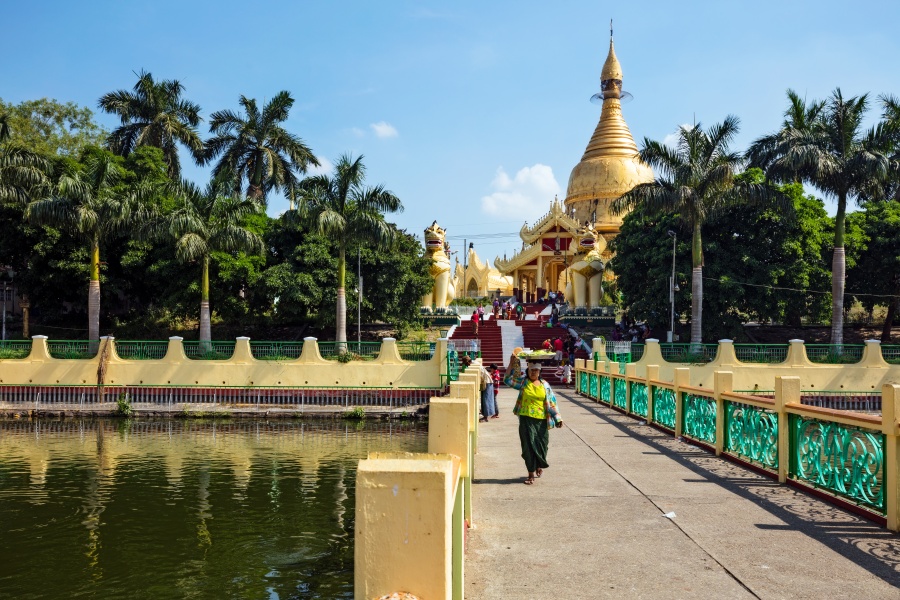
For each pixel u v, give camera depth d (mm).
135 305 43094
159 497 13984
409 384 28219
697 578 6137
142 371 28297
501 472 11211
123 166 40531
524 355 33625
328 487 14914
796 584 5945
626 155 66625
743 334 38312
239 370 28344
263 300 38750
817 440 9148
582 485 10039
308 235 38562
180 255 30750
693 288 33438
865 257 40375
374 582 3242
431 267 48531
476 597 5762
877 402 27359
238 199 42594
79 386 28031
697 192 32875
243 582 9320
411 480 3256
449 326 45719
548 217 62938
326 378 28328
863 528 7590
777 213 37156
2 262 38156
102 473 16359
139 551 10633
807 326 44750
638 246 41594
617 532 7590
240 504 13461
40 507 13188
